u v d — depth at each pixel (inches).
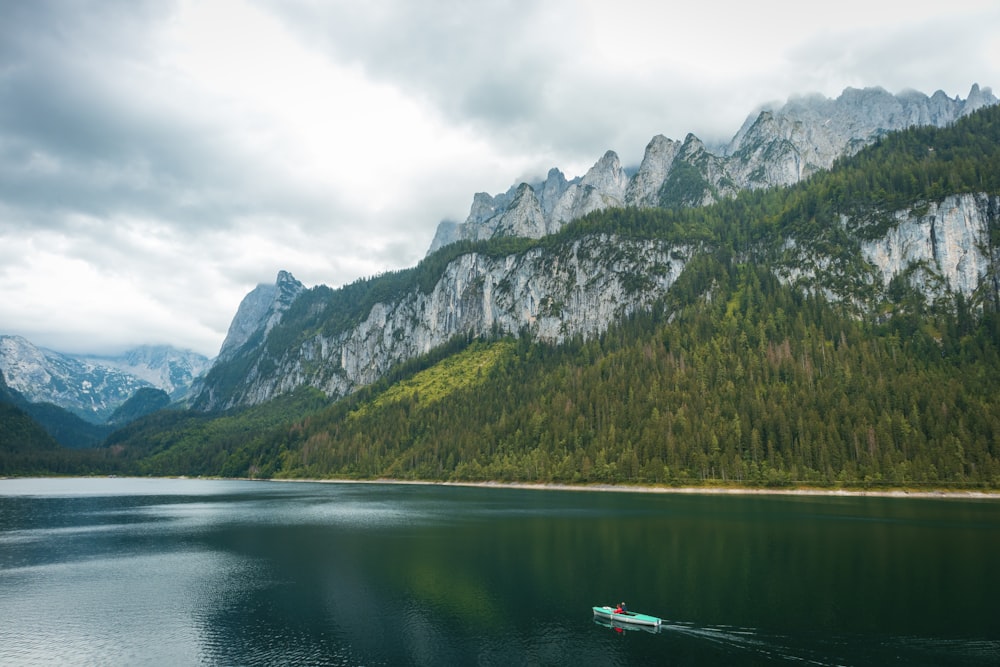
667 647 2183.8
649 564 3440.0
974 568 3223.4
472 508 6481.3
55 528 5290.4
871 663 1999.3
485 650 2201.0
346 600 2859.3
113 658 2206.0
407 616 2598.4
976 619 2401.6
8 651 2277.3
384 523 5364.2
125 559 3875.5
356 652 2206.0
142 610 2753.4
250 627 2500.0
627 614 2481.5
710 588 2906.0
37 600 2928.2
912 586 2883.9
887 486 7377.0
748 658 2066.9
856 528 4579.2
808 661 2028.8
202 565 3666.3
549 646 2224.4
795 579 3041.3
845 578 3046.3
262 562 3727.9
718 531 4498.0
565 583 3063.5
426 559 3730.3
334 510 6560.0
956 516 5300.2
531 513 5856.3
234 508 6929.1
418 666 2062.0
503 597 2847.0
